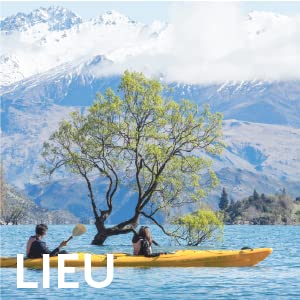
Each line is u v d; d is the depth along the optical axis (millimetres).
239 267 50594
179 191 76125
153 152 73812
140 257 49969
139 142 75688
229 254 50500
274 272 48562
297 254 68625
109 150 76375
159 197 76375
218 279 44625
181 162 75750
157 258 49938
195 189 76250
